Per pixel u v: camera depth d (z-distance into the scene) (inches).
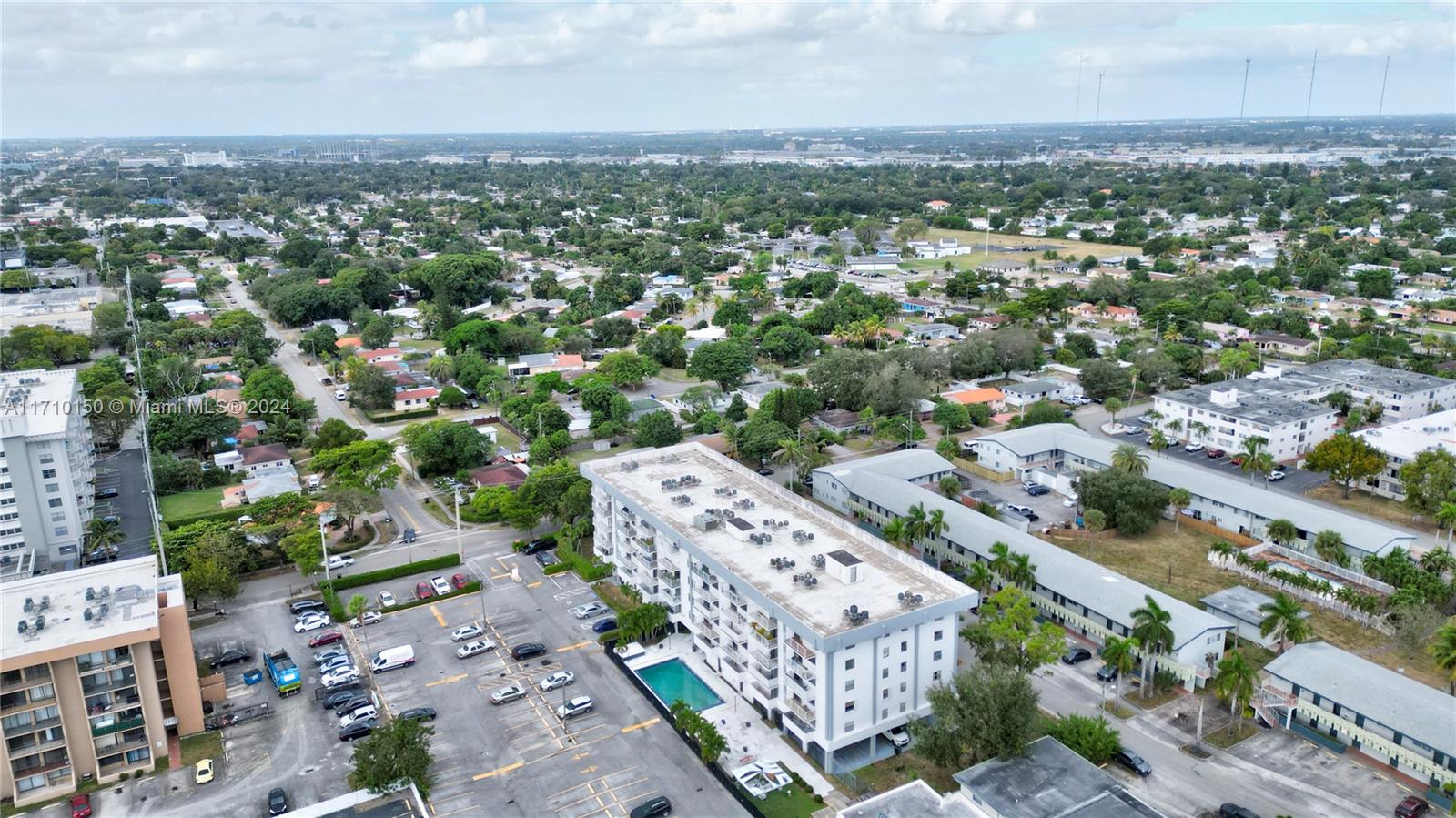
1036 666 4889.3
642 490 6043.3
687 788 4365.2
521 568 6633.9
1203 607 5718.5
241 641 5684.1
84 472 7337.6
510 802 4276.6
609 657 5472.4
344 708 4975.4
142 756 4594.0
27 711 4296.3
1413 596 5423.2
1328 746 4520.2
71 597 4798.2
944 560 6515.8
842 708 4355.3
